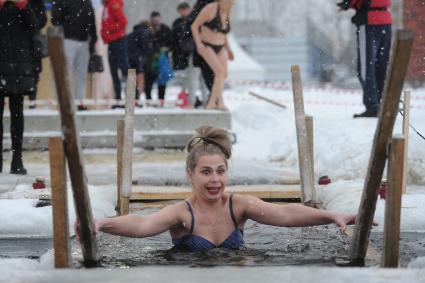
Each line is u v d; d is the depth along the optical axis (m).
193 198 7.96
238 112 20.78
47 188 11.52
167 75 22.06
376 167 6.52
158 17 22.05
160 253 7.70
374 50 15.91
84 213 6.63
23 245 8.55
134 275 6.05
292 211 7.79
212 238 7.89
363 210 6.81
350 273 6.11
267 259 7.39
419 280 5.91
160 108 19.50
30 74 13.25
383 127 6.30
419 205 9.84
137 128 18.00
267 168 14.49
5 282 5.95
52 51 5.80
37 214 9.45
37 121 17.91
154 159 16.50
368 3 15.80
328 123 15.37
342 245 8.04
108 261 7.27
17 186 11.80
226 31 18.47
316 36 48.44
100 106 20.44
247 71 40.75
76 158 6.34
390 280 5.89
